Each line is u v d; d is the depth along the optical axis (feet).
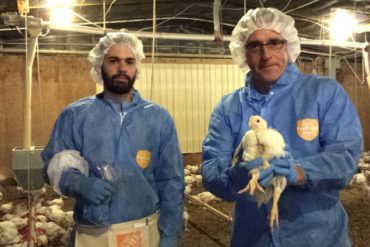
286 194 3.29
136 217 4.11
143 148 4.17
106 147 4.06
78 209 4.17
